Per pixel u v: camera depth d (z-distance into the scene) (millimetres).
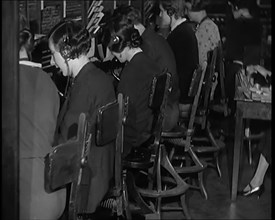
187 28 3863
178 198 3420
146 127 2787
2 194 1872
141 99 2748
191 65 3758
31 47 2258
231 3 4215
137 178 3215
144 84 2756
